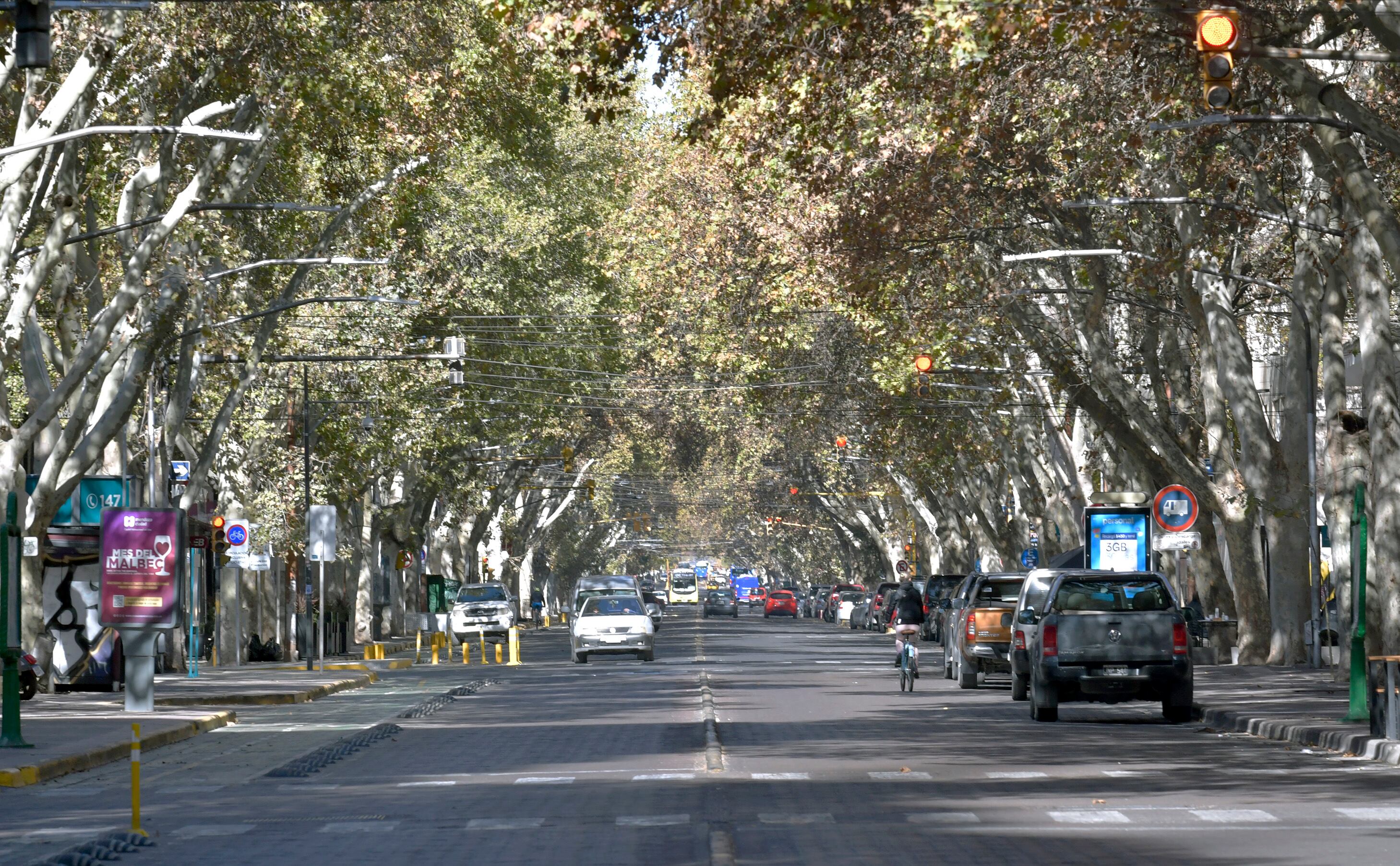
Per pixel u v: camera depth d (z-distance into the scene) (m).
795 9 34.59
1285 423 64.69
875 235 59.38
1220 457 66.62
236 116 53.12
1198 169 52.47
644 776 28.89
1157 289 61.78
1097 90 45.09
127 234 51.19
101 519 49.06
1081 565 79.19
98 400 59.31
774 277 77.25
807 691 55.94
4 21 38.84
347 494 94.62
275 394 86.94
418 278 86.94
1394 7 32.06
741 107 54.47
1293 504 63.69
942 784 27.28
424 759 33.28
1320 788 26.53
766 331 85.69
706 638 125.44
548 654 97.19
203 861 19.94
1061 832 21.56
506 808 24.67
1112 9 32.97
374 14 52.84
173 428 61.06
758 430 128.88
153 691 51.16
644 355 118.31
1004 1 31.03
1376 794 25.69
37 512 51.59
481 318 103.81
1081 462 89.50
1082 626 42.00
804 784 27.31
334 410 90.25
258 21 48.88
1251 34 35.12
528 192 105.00
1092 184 55.47
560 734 38.97
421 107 56.56
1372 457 48.09
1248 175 52.47
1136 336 78.75
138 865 19.72
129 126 43.03
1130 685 41.84
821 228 64.44
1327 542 94.44
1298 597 65.56
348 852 20.56
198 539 71.12
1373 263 47.94
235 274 59.16
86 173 54.72
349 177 62.44
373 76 54.00
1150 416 66.12
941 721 42.34
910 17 34.78
